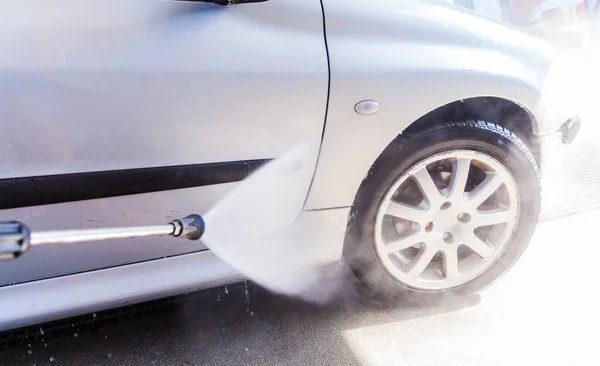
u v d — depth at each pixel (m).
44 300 1.39
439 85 1.50
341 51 1.43
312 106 1.41
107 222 1.36
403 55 1.48
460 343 1.66
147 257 1.48
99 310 1.47
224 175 1.40
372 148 1.51
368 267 1.70
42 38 1.18
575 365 1.55
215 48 1.32
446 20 1.60
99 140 1.26
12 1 1.17
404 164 1.57
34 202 1.25
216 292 1.89
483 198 1.70
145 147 1.31
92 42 1.22
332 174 1.52
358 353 1.63
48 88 1.19
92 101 1.23
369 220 1.63
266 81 1.35
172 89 1.28
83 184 1.28
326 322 1.78
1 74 1.15
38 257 1.35
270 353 1.64
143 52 1.25
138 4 1.27
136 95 1.26
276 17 1.39
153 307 1.74
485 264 1.80
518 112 1.70
